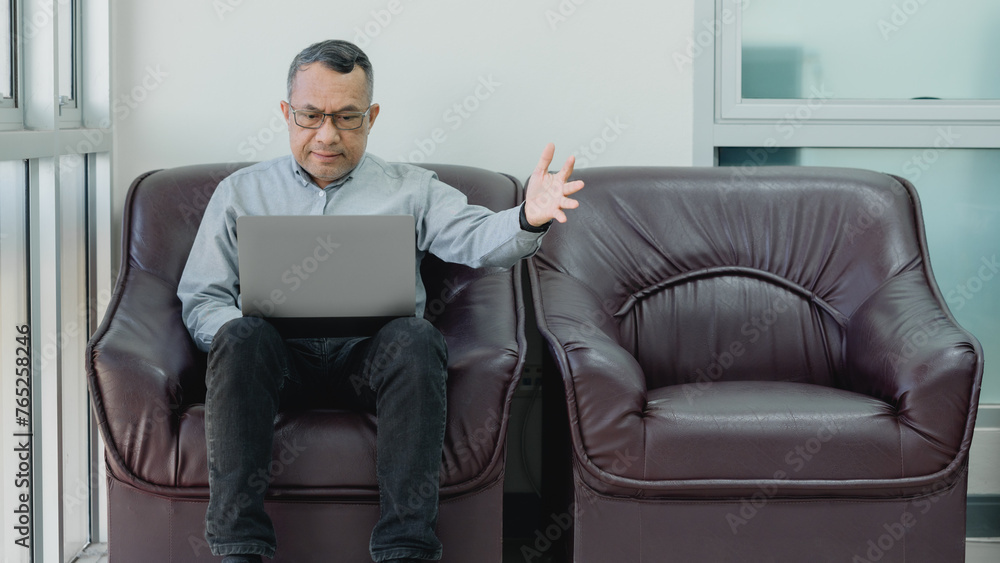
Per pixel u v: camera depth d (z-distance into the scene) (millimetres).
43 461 1857
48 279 1845
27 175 1799
